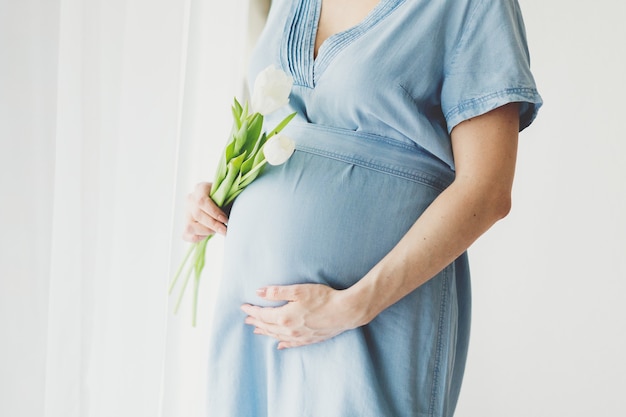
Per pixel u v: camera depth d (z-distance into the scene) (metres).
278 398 0.99
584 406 2.09
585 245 2.05
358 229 0.92
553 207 2.08
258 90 0.92
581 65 2.02
